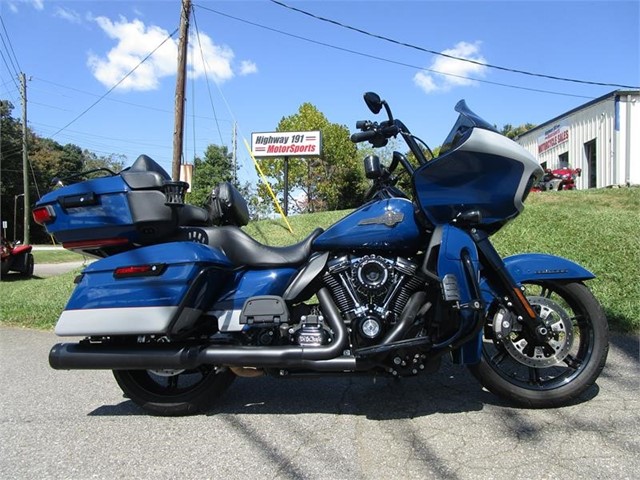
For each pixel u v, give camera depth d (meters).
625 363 4.34
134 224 3.46
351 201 35.81
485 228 3.52
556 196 12.87
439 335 3.39
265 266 3.59
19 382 4.56
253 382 4.32
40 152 55.72
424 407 3.63
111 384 4.48
